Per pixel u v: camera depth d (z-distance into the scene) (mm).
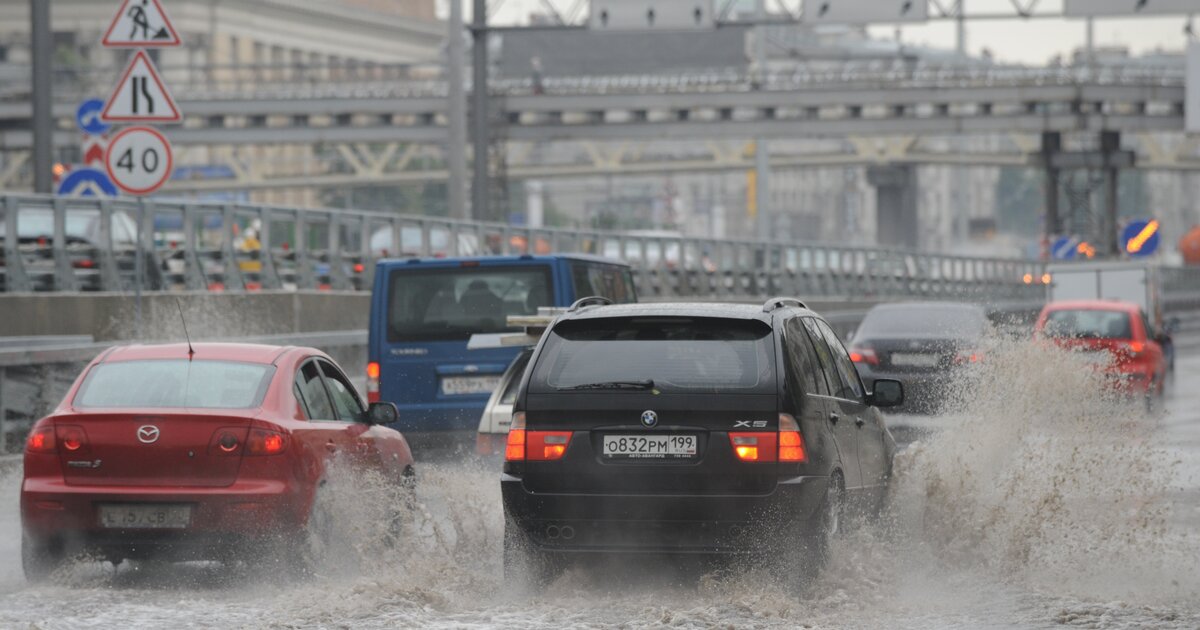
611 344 30547
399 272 55531
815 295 165125
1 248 73688
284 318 86750
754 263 154750
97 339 74562
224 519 31156
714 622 26891
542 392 30250
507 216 166000
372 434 36188
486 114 129625
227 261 86750
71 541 31500
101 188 81125
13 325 72625
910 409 73375
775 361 30031
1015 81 194000
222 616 27469
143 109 57375
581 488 29859
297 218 93938
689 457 29656
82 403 32531
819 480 30047
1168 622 27016
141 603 29141
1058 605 28766
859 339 74938
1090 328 83188
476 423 54781
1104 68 197125
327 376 36188
